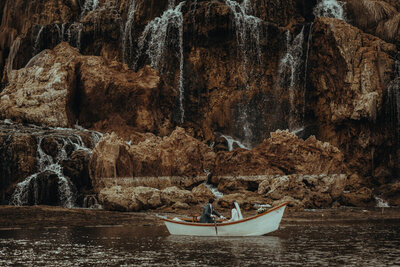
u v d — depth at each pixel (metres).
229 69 48.78
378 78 43.59
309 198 34.75
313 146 37.19
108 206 30.78
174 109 47.94
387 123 43.09
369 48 45.09
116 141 34.44
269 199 33.69
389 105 42.97
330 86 45.38
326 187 36.09
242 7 51.88
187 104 48.38
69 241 18.50
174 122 46.62
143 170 35.31
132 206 30.55
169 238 19.33
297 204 32.59
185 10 49.28
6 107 41.16
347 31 45.38
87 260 14.48
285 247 16.95
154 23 49.78
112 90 42.69
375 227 23.75
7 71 50.59
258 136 48.38
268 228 20.25
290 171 36.41
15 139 34.72
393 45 46.00
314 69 47.00
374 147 43.16
